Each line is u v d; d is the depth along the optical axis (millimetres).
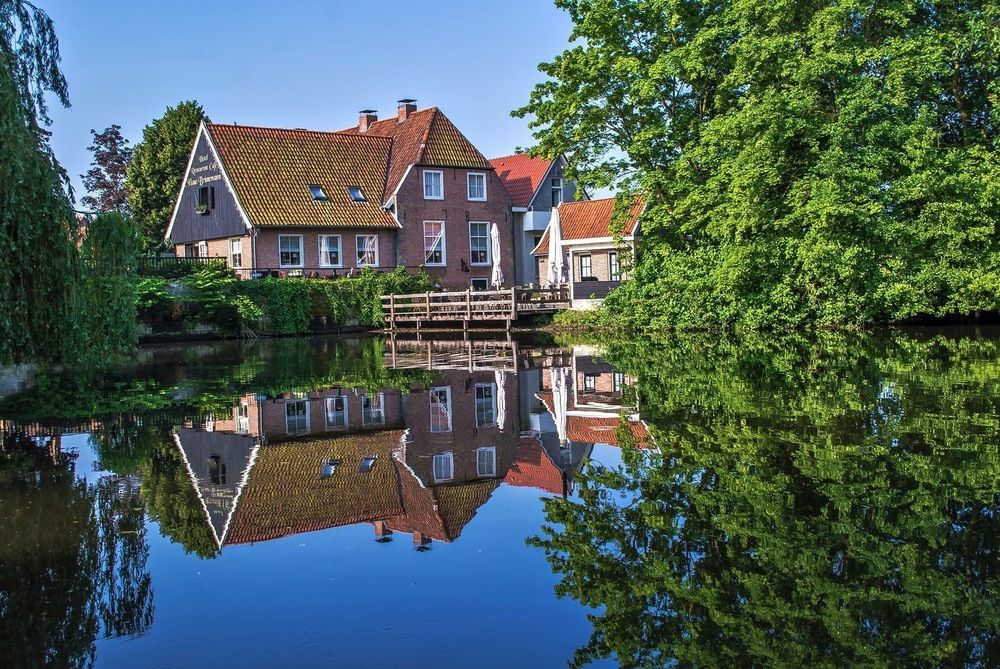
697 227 27344
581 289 33844
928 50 23062
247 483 8711
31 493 8281
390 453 10180
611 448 9750
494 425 11922
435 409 13555
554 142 28016
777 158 24094
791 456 8734
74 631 5109
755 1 24250
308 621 5227
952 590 5418
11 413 13469
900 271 24047
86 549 6625
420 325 37344
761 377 14875
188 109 52781
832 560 5941
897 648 4703
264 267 38031
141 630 5121
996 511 6801
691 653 4691
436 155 42312
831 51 23578
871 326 25297
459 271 43031
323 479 8883
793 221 24500
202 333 33906
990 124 25016
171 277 34781
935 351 17906
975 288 23328
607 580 5781
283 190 39531
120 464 9594
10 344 11578
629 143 27703
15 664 4723
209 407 13961
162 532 7059
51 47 12070
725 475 8164
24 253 11562
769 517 6859
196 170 41594
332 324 37594
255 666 4652
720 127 24172
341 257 40094
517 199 46844
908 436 9375
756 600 5367
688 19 26547
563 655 4715
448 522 7242
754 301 25531
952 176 23078
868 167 23438
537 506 7625
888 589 5457
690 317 27250
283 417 12914
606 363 19156
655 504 7395
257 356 24812
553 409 13078
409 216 41469
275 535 6977
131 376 19188
